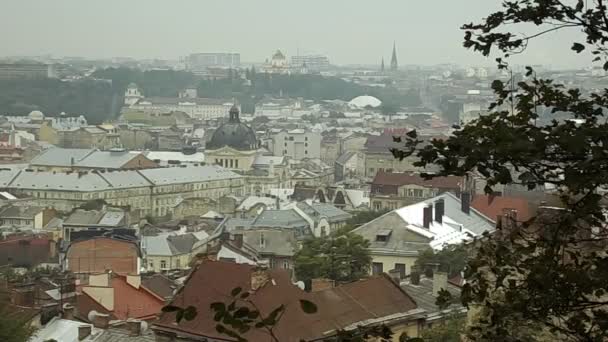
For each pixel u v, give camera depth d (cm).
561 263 3597
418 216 19525
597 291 3481
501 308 3594
